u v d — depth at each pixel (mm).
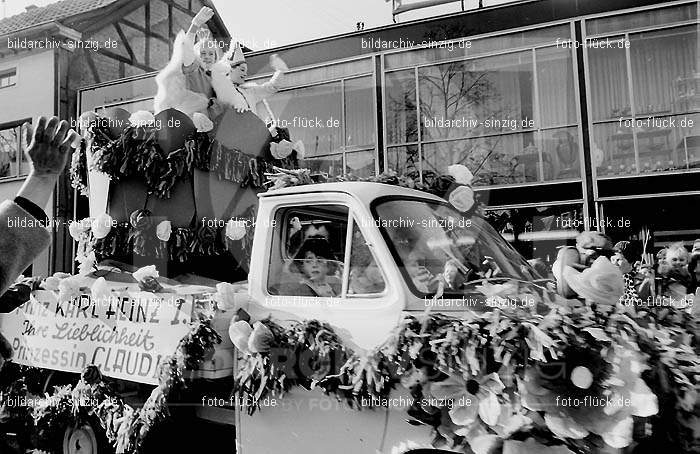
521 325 2246
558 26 9633
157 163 4105
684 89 9203
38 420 3857
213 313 3062
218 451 3316
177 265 4172
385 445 2508
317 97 11062
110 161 4168
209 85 4977
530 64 9766
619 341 2156
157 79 4820
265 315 3016
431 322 2416
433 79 10258
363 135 10695
